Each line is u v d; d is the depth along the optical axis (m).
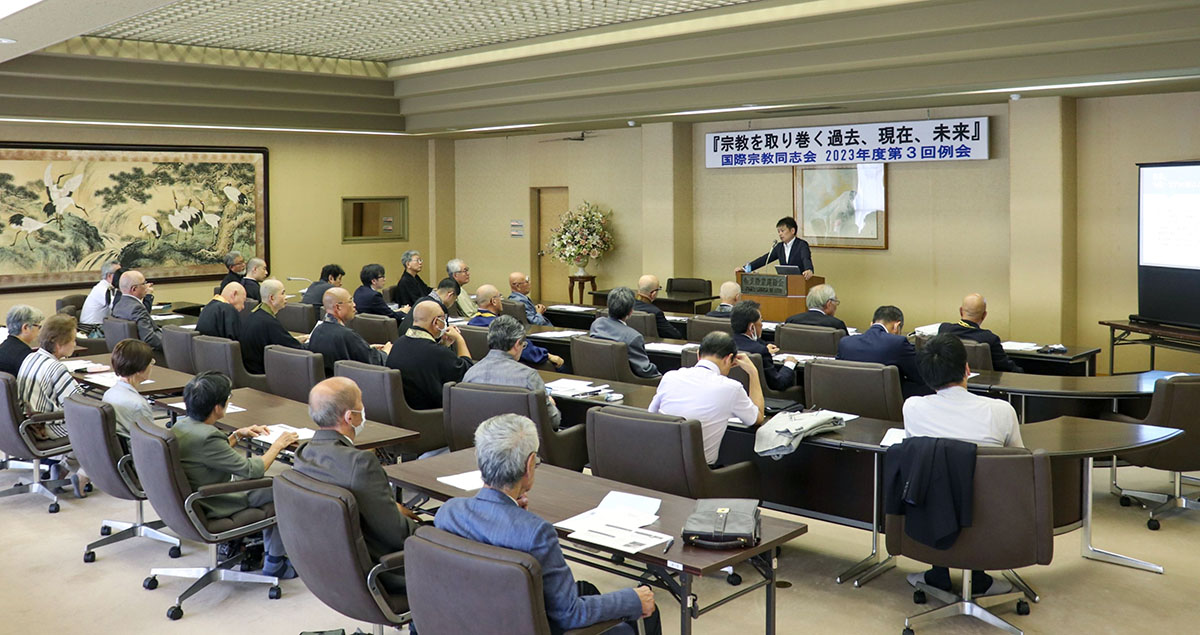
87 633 4.21
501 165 15.54
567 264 14.67
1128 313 9.91
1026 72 8.27
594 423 4.52
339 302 6.86
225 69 10.69
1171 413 5.23
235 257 11.27
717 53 8.77
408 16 8.45
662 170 13.10
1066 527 4.68
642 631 3.34
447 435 5.28
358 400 3.69
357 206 15.27
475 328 7.62
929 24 7.52
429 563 2.85
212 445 4.29
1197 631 4.13
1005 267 10.73
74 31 6.29
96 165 12.43
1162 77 7.95
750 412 4.74
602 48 9.41
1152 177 9.02
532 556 2.76
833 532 5.38
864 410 5.59
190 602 4.51
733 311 6.43
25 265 11.99
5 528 5.52
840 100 9.73
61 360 6.59
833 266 12.12
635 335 7.03
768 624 3.63
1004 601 4.42
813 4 7.76
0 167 11.71
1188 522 5.47
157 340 8.44
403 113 12.89
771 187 12.55
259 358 7.31
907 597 4.50
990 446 3.81
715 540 3.17
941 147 10.91
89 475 4.92
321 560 3.39
